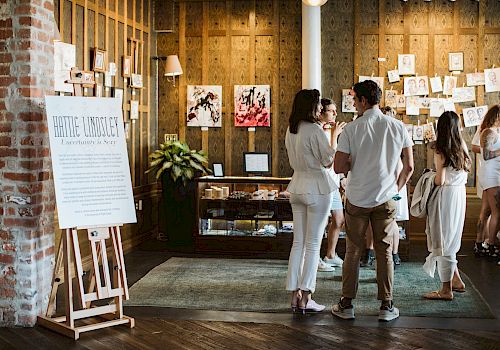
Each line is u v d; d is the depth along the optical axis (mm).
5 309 4816
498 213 7406
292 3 9062
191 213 8539
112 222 4844
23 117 4762
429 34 8844
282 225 7812
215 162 9203
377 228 4867
